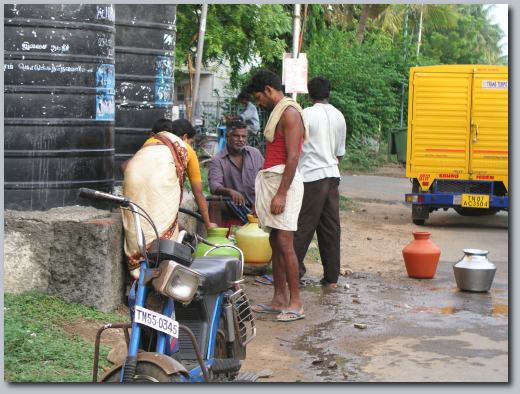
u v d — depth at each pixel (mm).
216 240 8586
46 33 7953
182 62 17219
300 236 9391
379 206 16812
